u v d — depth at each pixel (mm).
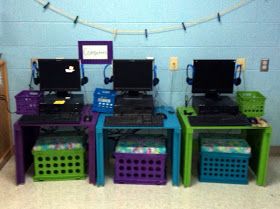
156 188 2922
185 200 2742
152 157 2912
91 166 2918
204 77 3131
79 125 2803
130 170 2973
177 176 2928
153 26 3266
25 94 3059
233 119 2873
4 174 3137
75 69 3117
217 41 3303
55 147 2951
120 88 3150
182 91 3428
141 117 2916
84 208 2619
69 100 3076
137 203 2693
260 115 3092
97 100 3080
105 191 2863
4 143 3369
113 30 3270
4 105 3336
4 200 2709
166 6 3213
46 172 3012
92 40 3299
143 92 3332
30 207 2621
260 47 3316
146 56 3342
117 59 3148
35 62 3318
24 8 3209
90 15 3234
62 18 3242
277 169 3285
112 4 3207
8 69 3357
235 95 3387
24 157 3061
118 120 2854
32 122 2791
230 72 3125
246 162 2953
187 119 2941
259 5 3209
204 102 3084
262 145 2883
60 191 2857
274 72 3385
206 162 2998
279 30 3270
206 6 3217
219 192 2867
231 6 3213
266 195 2826
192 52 3332
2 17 3227
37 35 3283
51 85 3152
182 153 3021
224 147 2941
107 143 3406
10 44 3297
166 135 3379
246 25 3262
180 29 3271
